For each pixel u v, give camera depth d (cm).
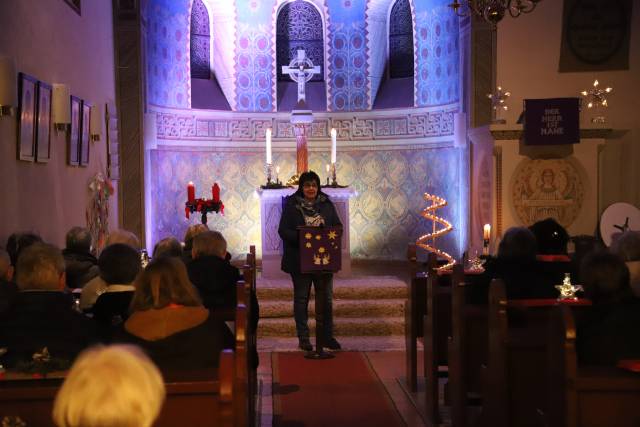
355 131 1406
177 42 1317
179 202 1331
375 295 980
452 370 571
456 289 546
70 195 878
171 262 391
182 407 322
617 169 1196
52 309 387
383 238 1391
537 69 1189
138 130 1177
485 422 486
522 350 435
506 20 1184
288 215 816
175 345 374
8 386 323
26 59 731
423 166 1346
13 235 619
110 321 477
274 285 983
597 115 1190
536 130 1005
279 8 1425
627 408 327
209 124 1362
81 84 951
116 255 488
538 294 521
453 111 1288
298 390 692
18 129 690
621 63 1185
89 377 149
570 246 1024
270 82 1411
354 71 1418
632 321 363
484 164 1086
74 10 919
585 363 366
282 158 1402
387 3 1404
